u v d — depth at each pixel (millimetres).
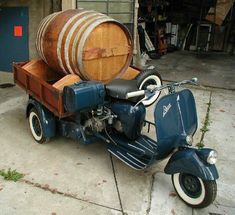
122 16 6172
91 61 3539
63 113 3281
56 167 3412
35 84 3705
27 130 4223
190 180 2828
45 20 3926
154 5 9078
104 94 3285
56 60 3707
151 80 4293
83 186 3119
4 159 3527
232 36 9984
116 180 3229
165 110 2777
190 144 2900
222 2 9672
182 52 9977
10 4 6023
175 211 2828
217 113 5008
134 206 2873
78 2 5699
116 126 3434
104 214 2766
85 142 3406
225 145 4004
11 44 6277
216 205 2920
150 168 3447
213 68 7934
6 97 5348
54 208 2811
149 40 8945
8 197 2926
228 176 3361
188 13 10484
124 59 3920
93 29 3395
